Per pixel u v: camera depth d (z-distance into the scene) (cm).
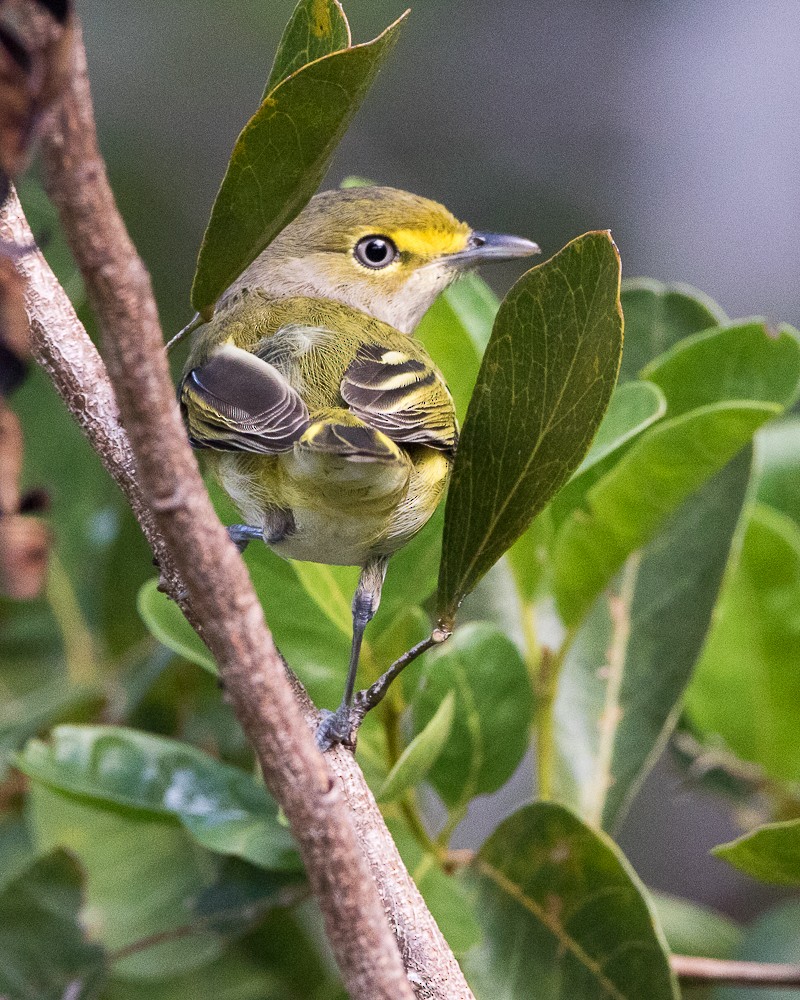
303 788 193
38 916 234
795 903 237
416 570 232
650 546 234
